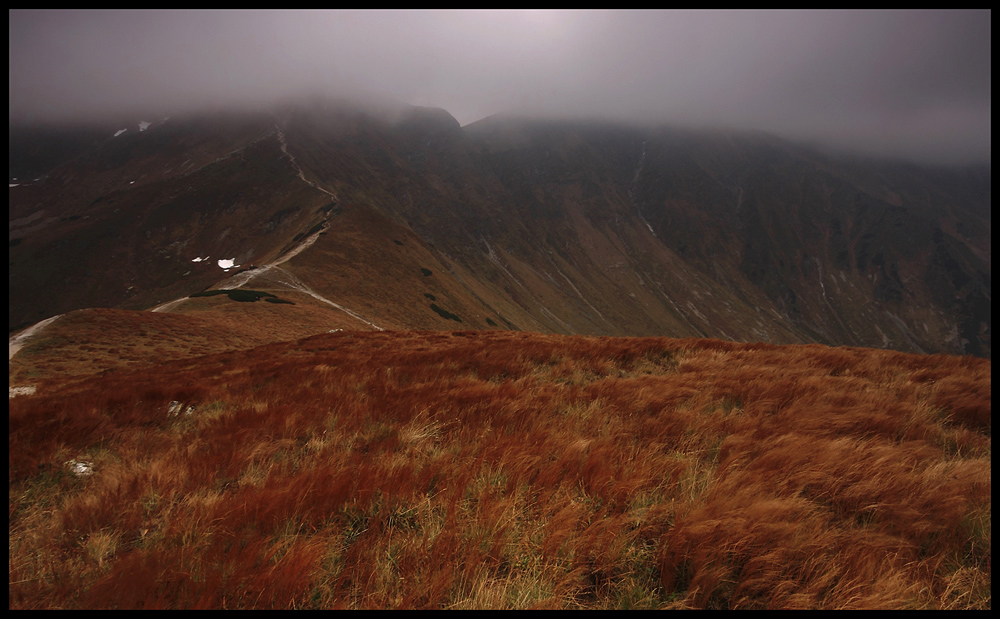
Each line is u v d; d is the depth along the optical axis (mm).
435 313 120250
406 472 4012
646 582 2959
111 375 20844
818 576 2855
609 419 5895
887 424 5516
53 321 43062
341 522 3541
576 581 2895
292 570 2764
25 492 4191
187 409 7465
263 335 57562
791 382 7621
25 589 2799
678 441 5090
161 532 3361
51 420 6086
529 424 5711
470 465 4262
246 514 3395
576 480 4016
